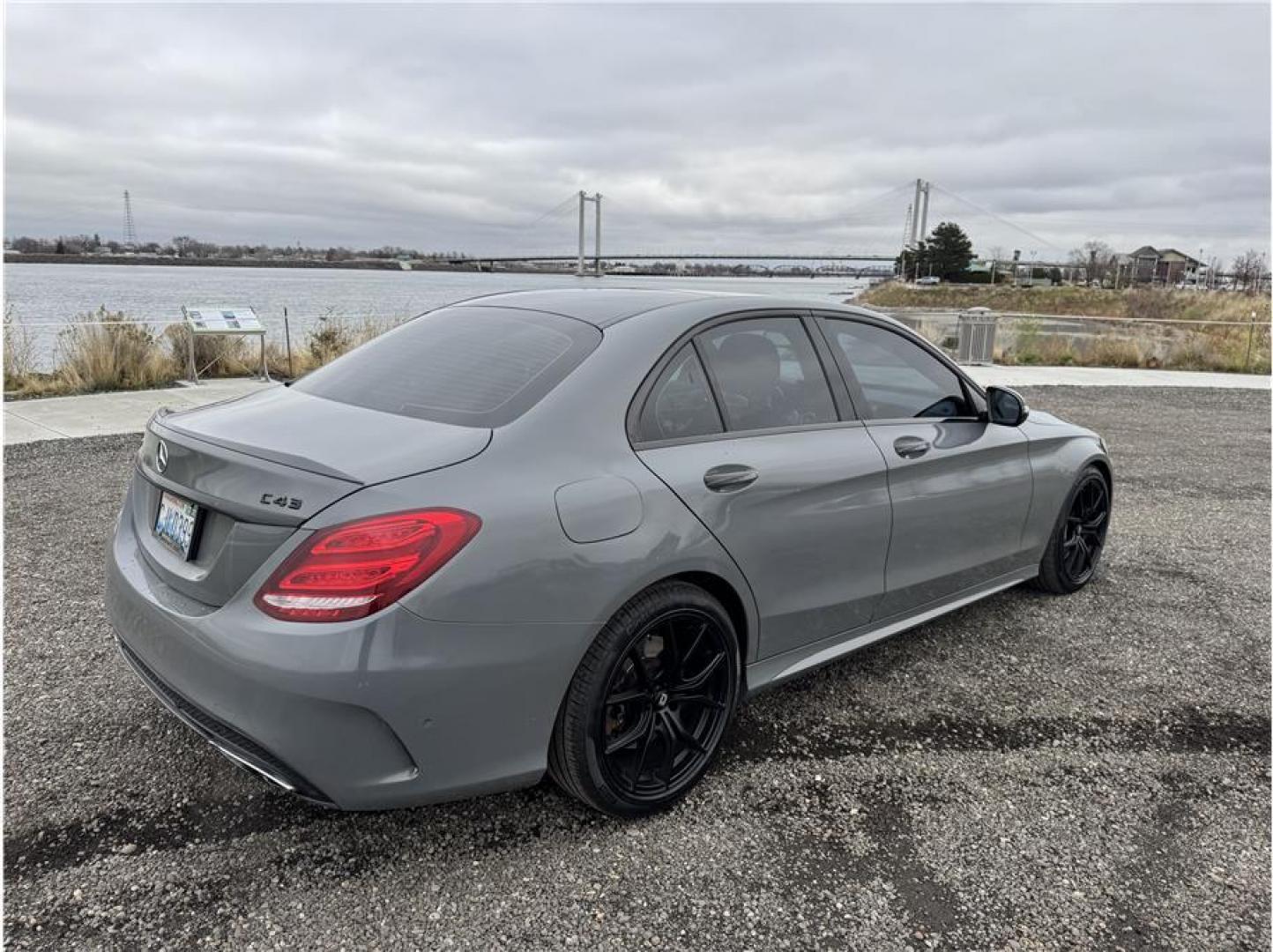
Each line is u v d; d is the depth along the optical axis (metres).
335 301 19.33
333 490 2.07
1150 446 8.90
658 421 2.61
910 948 2.13
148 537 2.57
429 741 2.12
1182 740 3.16
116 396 9.55
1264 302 35.03
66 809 2.52
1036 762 2.98
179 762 2.76
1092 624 4.20
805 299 3.28
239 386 10.51
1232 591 4.68
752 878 2.35
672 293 3.13
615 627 2.38
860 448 3.14
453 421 2.41
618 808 2.50
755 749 2.99
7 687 3.19
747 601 2.77
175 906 2.17
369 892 2.25
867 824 2.60
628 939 2.12
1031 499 4.03
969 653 3.84
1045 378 14.60
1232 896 2.35
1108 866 2.46
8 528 4.96
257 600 2.08
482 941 2.10
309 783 2.06
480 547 2.11
